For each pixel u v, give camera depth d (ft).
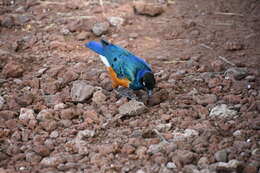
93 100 44.37
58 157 36.73
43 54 52.90
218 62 49.29
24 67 49.80
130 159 36.55
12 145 38.37
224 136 38.86
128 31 57.11
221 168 34.22
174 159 35.53
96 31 56.13
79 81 47.19
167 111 42.65
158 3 62.64
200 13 60.23
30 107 43.62
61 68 49.01
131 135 39.34
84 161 36.47
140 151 36.81
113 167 35.32
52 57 52.29
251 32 55.42
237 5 61.57
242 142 37.06
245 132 38.70
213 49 52.80
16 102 44.29
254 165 34.40
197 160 35.83
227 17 59.00
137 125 40.86
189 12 60.59
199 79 47.34
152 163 35.86
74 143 38.34
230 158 35.78
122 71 43.50
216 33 55.67
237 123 40.19
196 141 37.70
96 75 48.55
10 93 45.83
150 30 57.11
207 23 57.88
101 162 36.06
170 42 54.65
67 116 42.01
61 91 46.50
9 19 58.23
